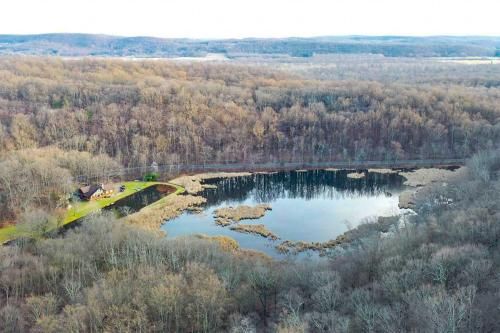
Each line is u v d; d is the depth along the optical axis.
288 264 90.31
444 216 95.62
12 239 110.88
